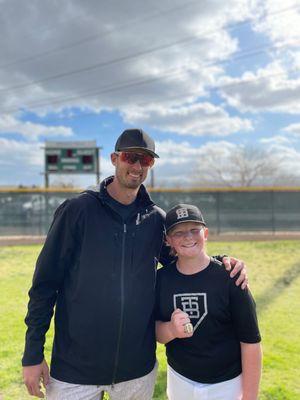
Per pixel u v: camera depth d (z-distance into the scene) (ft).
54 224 7.82
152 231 8.17
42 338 7.85
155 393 12.45
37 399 12.28
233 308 7.63
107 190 8.13
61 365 7.79
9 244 58.03
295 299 24.77
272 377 13.75
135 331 7.66
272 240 59.47
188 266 7.95
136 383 7.91
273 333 18.39
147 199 8.40
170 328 7.74
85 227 7.63
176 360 8.14
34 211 63.16
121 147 7.77
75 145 79.77
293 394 12.55
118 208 8.02
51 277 7.83
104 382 7.66
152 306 7.97
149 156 7.88
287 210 63.98
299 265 36.78
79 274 7.61
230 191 64.08
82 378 7.60
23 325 19.90
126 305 7.54
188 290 7.80
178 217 7.80
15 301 24.88
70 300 7.72
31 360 7.63
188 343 7.86
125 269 7.67
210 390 7.77
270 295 25.79
